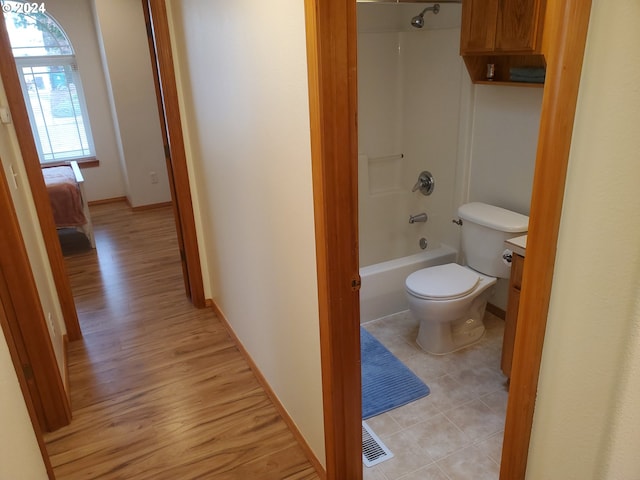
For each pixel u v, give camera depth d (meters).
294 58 1.46
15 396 1.24
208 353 2.90
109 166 6.15
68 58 5.70
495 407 2.33
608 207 0.72
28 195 2.70
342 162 1.43
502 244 2.62
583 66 0.72
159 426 2.31
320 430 1.93
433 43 3.15
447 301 2.54
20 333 2.12
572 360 0.84
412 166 3.61
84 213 4.56
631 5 0.64
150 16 2.85
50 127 5.85
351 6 1.30
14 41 5.44
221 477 2.02
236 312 2.85
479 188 3.03
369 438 2.15
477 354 2.74
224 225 2.71
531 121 2.60
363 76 3.40
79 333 3.06
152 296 3.65
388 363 2.67
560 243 0.81
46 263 2.86
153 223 5.40
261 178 1.96
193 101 2.78
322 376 1.75
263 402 2.46
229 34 1.97
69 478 2.03
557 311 0.84
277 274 2.02
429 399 2.39
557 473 0.92
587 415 0.83
